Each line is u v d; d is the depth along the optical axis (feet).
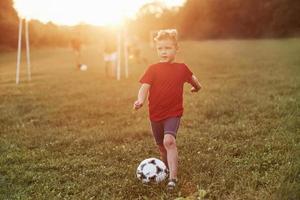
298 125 28.45
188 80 19.89
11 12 204.64
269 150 23.30
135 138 27.91
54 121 34.17
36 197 18.47
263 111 34.04
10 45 202.69
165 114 18.90
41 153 24.93
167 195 17.94
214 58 105.19
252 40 231.30
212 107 36.17
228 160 21.99
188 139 26.37
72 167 22.35
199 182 19.19
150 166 19.58
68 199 18.20
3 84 61.11
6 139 28.45
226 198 17.52
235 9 281.95
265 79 54.85
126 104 41.06
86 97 46.34
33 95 48.80
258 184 18.72
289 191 16.79
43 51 196.95
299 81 50.52
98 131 30.04
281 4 247.91
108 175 20.83
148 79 19.04
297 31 240.73
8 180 20.85
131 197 18.20
